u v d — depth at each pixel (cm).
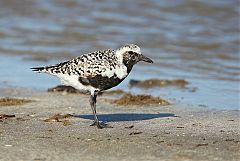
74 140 1146
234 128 1275
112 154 1044
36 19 2977
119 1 3328
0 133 1195
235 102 1608
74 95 1678
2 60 2178
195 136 1191
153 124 1313
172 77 1970
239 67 2117
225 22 2877
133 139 1159
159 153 1052
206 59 2236
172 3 3228
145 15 3022
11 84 1823
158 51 2369
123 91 1756
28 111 1439
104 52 1264
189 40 2553
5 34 2639
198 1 3231
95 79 1247
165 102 1582
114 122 1336
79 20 2952
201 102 1605
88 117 1388
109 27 2811
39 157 1019
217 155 1043
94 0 3369
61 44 2484
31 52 2327
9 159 1005
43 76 1952
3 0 3347
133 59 1265
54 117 1359
